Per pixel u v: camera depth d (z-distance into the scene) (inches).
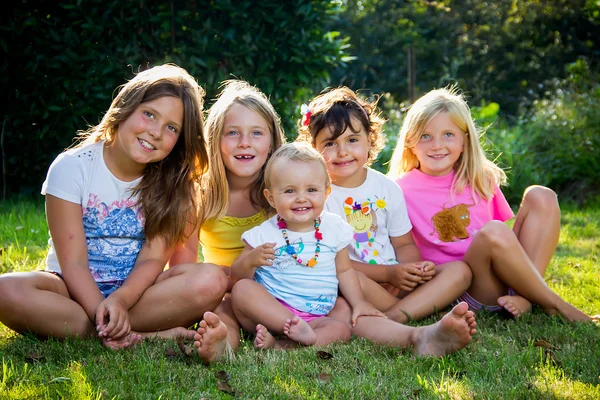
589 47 706.2
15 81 271.4
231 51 280.5
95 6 272.8
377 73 738.2
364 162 148.2
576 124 356.2
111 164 128.6
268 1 278.7
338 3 299.6
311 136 148.9
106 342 114.7
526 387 97.1
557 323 131.7
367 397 94.2
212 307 122.8
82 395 91.4
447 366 107.7
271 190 133.2
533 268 135.5
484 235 134.9
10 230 210.8
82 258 124.6
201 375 101.7
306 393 95.0
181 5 283.0
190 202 132.0
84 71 273.9
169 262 139.3
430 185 158.2
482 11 748.0
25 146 280.5
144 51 279.0
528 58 716.7
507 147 328.8
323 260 132.6
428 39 762.2
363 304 130.8
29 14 269.3
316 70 293.4
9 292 113.3
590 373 103.7
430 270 138.2
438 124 153.6
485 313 142.8
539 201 147.8
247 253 130.1
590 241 228.5
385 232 152.0
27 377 98.2
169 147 126.2
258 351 115.3
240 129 140.2
